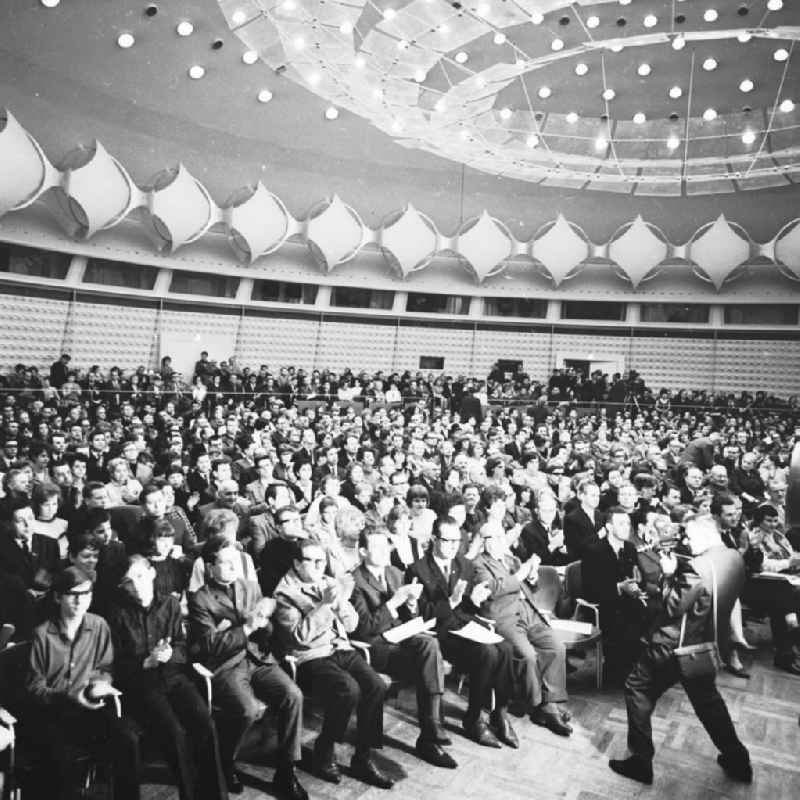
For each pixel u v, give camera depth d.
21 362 19.31
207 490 7.45
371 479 9.23
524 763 4.36
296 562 4.50
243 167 22.25
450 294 25.78
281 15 12.50
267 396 19.30
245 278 23.48
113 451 8.39
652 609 5.15
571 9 16.91
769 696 5.46
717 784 4.15
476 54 18.45
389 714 5.01
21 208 18.20
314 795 3.94
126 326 21.50
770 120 19.44
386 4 15.03
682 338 25.78
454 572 5.14
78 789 3.64
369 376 21.62
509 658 4.70
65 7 16.06
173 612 4.07
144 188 20.52
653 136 20.67
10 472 6.08
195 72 18.80
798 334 24.67
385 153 23.70
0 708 3.47
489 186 25.09
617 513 5.71
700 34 13.12
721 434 16.06
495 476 9.32
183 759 3.65
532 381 24.12
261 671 4.09
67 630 3.67
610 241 25.11
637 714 4.20
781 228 24.31
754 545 6.51
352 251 23.91
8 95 17.25
